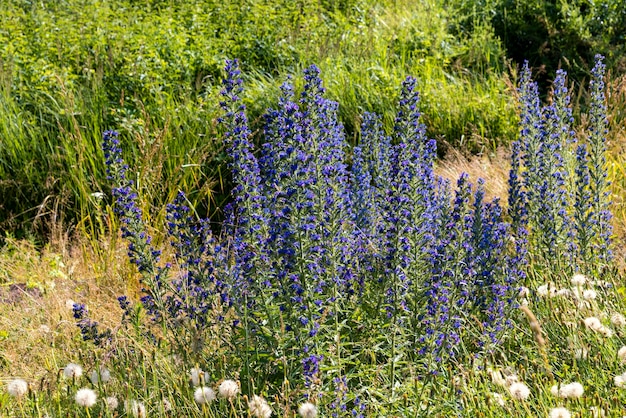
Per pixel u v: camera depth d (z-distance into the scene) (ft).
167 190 24.17
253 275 13.14
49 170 24.31
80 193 23.70
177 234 14.26
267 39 32.14
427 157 16.19
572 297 14.07
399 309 12.93
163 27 31.73
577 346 12.78
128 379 12.80
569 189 19.27
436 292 12.79
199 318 13.97
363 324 13.65
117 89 27.45
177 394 12.62
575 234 18.01
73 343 15.85
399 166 13.25
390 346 12.69
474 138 27.53
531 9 36.58
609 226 16.94
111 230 21.40
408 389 12.25
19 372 14.85
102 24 31.68
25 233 23.52
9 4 34.58
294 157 12.74
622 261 17.26
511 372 12.51
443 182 16.57
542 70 32.35
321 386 11.90
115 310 17.99
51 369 14.25
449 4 39.83
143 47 28.99
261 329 13.02
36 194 24.49
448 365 13.11
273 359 12.65
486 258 14.78
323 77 29.45
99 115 25.99
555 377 12.83
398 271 12.82
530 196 17.33
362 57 31.55
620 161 23.18
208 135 25.16
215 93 27.32
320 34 33.63
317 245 12.78
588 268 16.25
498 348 13.42
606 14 35.14
